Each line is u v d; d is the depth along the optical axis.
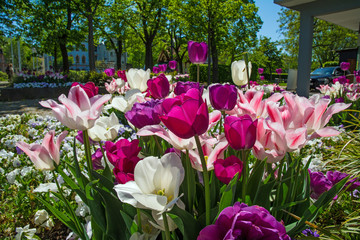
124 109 1.83
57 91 14.12
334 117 5.31
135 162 1.16
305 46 10.61
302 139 1.05
